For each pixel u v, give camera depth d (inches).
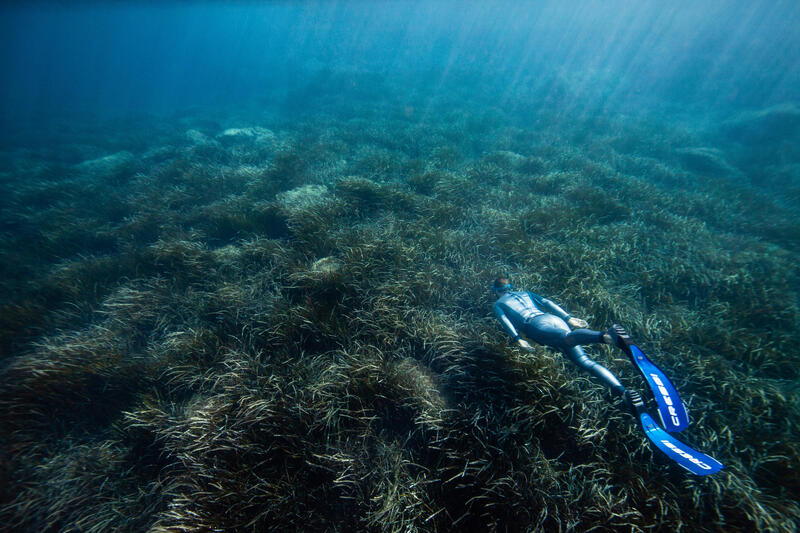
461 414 102.2
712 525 80.4
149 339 140.9
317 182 282.4
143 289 163.8
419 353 129.7
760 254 185.6
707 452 96.0
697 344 130.9
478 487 88.0
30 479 96.4
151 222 228.5
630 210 226.1
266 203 227.9
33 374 115.2
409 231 194.9
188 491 89.4
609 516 81.4
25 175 359.3
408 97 633.6
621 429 100.0
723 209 238.7
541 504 83.2
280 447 93.7
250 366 118.0
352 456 95.4
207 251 183.5
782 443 94.7
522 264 175.0
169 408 111.2
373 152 339.0
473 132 429.7
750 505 82.0
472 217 217.0
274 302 146.6
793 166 319.6
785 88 530.9
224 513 82.0
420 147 364.5
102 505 91.0
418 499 85.7
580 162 308.5
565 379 110.0
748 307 147.3
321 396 106.7
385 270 163.6
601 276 164.1
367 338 130.4
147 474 97.8
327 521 85.9
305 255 174.6
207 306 148.7
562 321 116.0
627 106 576.7
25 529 87.4
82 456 100.9
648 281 163.6
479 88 698.2
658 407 92.5
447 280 162.7
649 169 311.3
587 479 89.1
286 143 389.1
